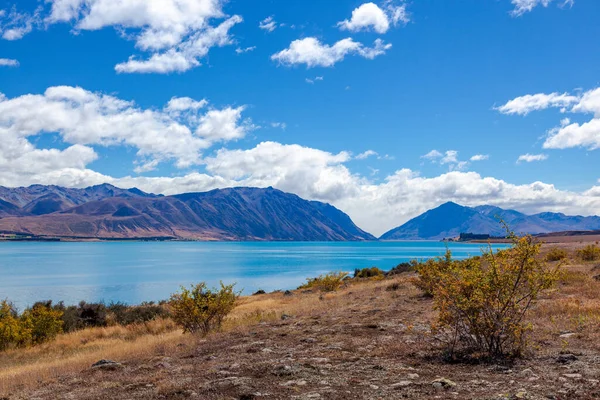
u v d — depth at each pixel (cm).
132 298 6425
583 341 935
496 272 861
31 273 10719
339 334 1240
